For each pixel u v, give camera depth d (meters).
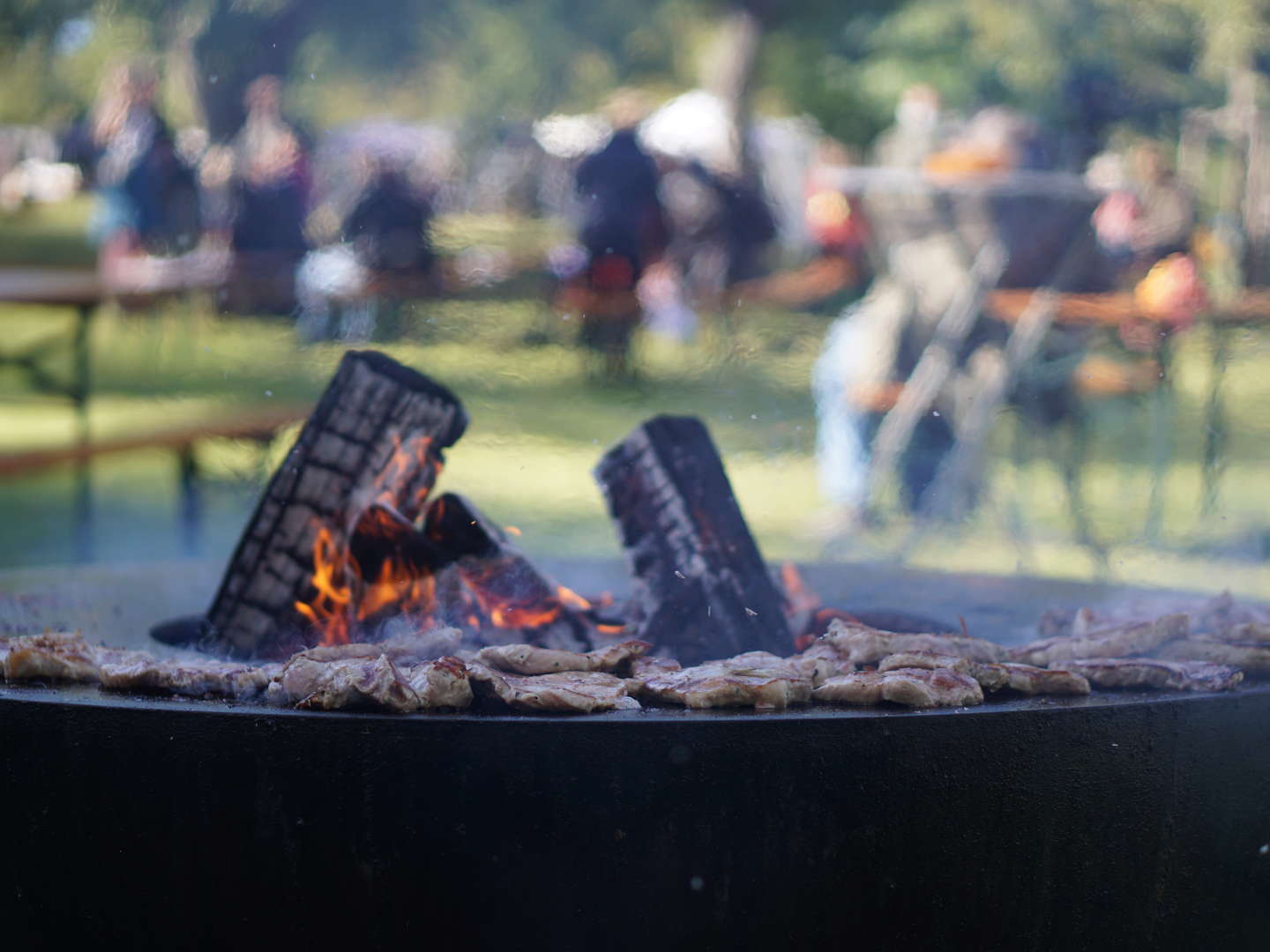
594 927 1.26
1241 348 7.26
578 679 1.39
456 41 12.05
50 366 8.21
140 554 4.83
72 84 11.35
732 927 1.27
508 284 8.59
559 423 7.06
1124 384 4.69
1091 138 6.71
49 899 1.32
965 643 1.54
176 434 4.11
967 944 1.32
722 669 1.41
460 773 1.24
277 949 1.28
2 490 6.21
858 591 2.38
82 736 1.29
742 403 7.53
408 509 1.85
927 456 4.93
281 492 1.82
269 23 7.82
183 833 1.28
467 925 1.26
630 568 1.83
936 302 4.68
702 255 8.41
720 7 12.29
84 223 15.27
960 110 8.53
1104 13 7.00
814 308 7.94
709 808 1.25
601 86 13.64
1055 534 5.15
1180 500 5.82
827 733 1.26
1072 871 1.34
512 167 11.21
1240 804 1.43
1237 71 6.60
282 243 7.46
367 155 7.79
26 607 2.07
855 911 1.29
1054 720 1.32
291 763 1.25
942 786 1.29
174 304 7.12
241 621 1.81
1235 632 1.62
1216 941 1.45
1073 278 4.58
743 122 8.84
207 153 7.61
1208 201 6.05
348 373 1.83
